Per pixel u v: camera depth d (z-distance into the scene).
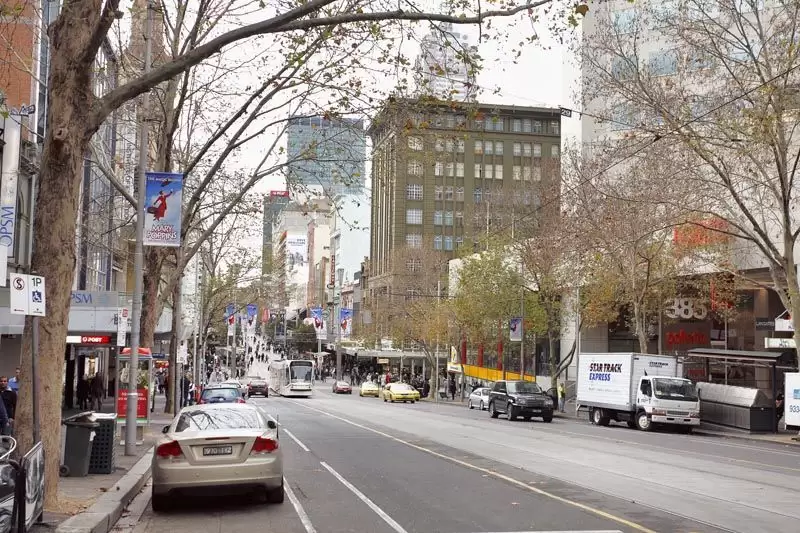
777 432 32.59
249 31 10.35
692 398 33.12
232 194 36.41
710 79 31.95
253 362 129.38
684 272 39.28
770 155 31.56
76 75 10.45
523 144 105.44
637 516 10.81
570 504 11.81
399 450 20.66
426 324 64.88
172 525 10.66
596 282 41.56
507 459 18.36
